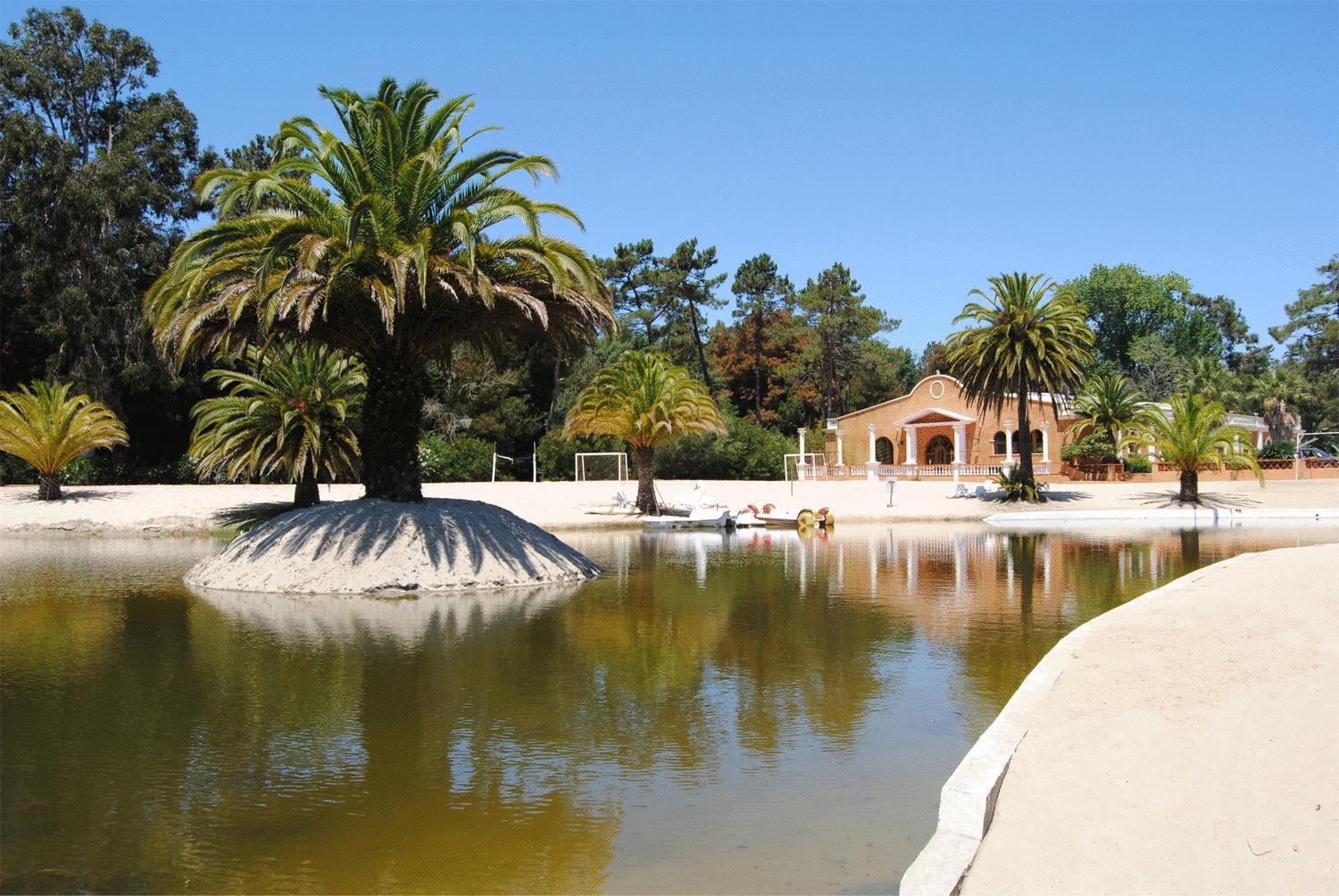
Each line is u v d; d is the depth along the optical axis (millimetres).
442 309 17531
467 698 8336
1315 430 74062
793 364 84312
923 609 13453
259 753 6801
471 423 57469
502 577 16172
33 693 8461
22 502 30875
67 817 5617
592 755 6777
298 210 17453
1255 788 5105
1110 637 8797
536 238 16375
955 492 41906
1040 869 4496
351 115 17266
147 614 12977
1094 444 52656
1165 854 4562
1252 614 9047
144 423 45531
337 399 27109
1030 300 39875
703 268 79625
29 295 42156
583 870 4938
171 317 16328
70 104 44625
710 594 15086
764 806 5828
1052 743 6113
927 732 7332
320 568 15555
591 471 54312
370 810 5742
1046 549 23516
